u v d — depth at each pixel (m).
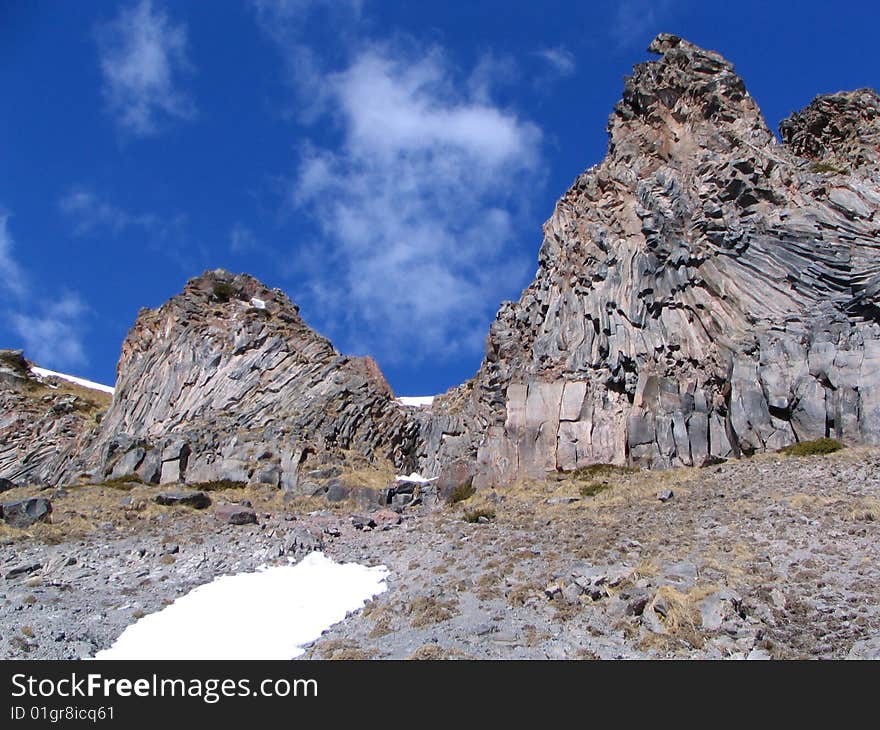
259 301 59.38
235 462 45.41
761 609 23.41
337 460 45.53
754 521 29.89
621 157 48.56
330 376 51.50
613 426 40.44
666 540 29.00
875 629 22.08
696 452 38.28
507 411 41.94
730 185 43.78
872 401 36.34
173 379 54.00
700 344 41.09
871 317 38.75
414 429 49.00
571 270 46.00
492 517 35.41
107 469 47.72
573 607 24.38
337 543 34.22
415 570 30.03
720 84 48.66
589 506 34.75
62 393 73.25
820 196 43.03
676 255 42.88
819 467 34.03
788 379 38.25
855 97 51.09
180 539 34.56
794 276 40.88
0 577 30.53
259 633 25.38
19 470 57.69
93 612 27.06
